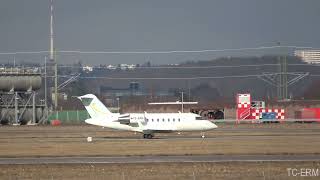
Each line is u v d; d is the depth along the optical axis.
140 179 191.75
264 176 190.88
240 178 192.38
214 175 199.50
